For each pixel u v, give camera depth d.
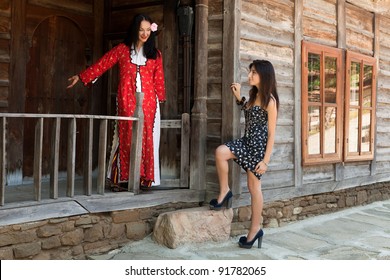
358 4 6.86
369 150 7.05
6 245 3.54
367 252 4.46
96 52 5.82
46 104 5.43
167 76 5.19
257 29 5.15
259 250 4.39
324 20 6.18
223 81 4.82
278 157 5.48
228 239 4.69
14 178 5.12
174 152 5.16
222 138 4.80
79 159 5.82
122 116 4.49
